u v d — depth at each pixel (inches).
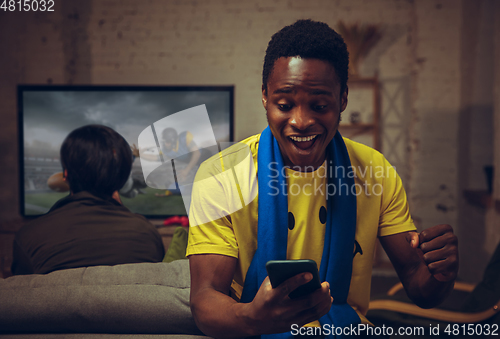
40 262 44.0
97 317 29.7
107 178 57.5
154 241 49.4
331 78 22.4
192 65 134.0
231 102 129.1
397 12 129.8
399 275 30.0
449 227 23.9
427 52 125.6
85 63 134.8
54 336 29.6
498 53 89.5
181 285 31.8
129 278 32.2
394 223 29.6
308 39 21.9
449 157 125.9
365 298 30.1
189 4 133.6
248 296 26.7
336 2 131.1
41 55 134.0
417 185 127.9
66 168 57.6
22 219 127.4
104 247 45.3
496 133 91.3
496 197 91.8
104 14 134.4
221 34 133.5
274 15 132.2
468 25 117.6
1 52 132.4
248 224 27.3
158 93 130.0
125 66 134.4
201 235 26.2
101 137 57.9
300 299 19.7
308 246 28.2
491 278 44.3
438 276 24.0
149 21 134.3
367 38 127.6
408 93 130.4
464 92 120.3
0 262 103.4
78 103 130.2
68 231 45.8
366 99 131.6
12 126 132.8
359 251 29.0
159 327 30.3
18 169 130.6
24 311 29.4
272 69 23.2
